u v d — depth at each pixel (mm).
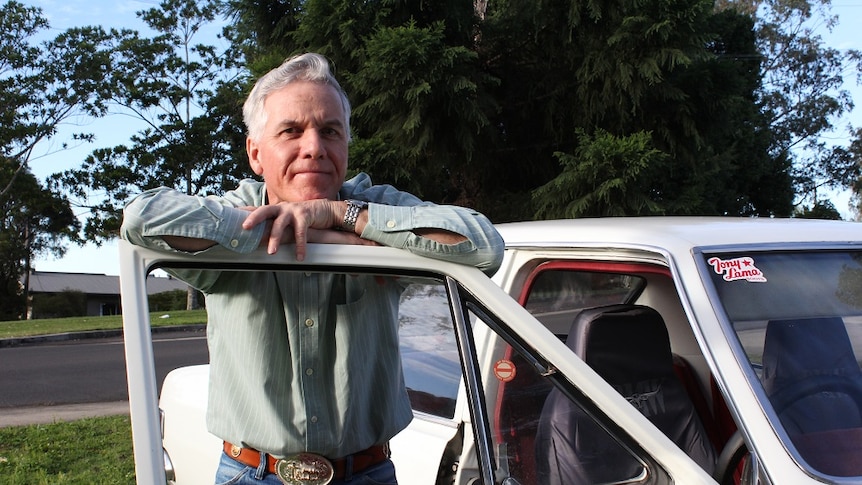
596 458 1822
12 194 31594
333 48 8555
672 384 2725
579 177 8328
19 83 29625
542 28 8953
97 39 30234
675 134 8883
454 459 2406
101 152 30500
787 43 31422
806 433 1986
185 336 12281
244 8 9523
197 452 2984
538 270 2695
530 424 2047
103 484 4656
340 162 1854
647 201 8219
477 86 8352
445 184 10086
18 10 29469
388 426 1913
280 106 1804
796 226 2490
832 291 2281
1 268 39562
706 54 8320
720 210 17688
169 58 30156
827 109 31281
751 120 20734
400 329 2752
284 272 1679
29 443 5672
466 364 1679
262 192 1928
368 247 1567
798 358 2135
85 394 8211
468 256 1608
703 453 2695
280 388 1752
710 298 2111
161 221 1395
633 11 8102
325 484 1793
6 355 11945
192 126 29922
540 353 1618
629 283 2928
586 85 8648
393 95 8102
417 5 8484
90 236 31141
